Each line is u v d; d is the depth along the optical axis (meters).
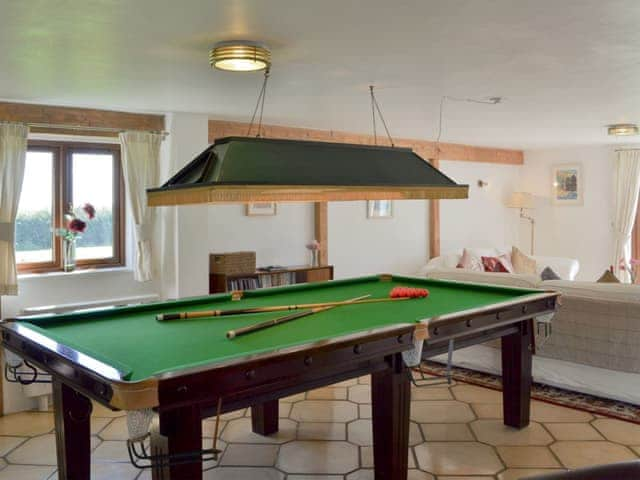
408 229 7.89
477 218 8.80
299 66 3.48
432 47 3.08
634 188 8.16
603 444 3.60
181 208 5.12
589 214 8.66
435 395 4.54
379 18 2.60
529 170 9.34
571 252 8.89
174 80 3.80
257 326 2.88
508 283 4.73
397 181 3.47
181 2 2.36
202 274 5.27
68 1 2.33
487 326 3.31
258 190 2.83
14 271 4.30
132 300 4.97
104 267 5.14
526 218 9.39
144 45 2.99
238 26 2.70
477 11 2.51
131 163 4.89
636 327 4.11
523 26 2.72
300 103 4.75
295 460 3.41
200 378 2.04
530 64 3.46
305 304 3.57
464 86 4.11
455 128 6.40
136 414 2.04
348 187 3.17
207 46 3.02
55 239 4.87
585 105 4.93
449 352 3.21
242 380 2.19
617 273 8.35
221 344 2.60
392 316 3.20
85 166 5.02
